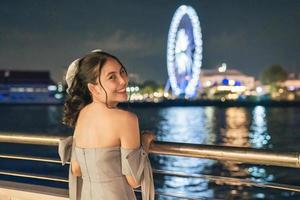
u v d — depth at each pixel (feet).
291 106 578.66
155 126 268.00
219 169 98.48
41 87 570.05
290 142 180.55
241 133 219.41
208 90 604.49
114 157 8.20
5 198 12.49
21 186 12.39
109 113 8.23
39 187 12.26
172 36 415.23
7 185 12.54
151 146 9.57
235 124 273.13
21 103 566.36
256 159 8.57
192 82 426.51
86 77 8.42
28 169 97.71
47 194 11.73
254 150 8.61
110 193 8.15
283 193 68.28
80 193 9.24
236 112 441.68
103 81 8.30
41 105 572.92
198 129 244.22
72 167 9.04
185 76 430.61
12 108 566.77
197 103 585.22
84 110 8.67
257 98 610.24
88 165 8.37
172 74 431.43
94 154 8.22
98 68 8.29
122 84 8.41
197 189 72.38
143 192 8.34
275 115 376.27
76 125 8.89
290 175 89.35
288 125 258.37
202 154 9.15
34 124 301.43
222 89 605.31
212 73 612.70
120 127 8.10
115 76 8.36
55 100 575.79
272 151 8.43
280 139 191.83
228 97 604.08
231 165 101.96
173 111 481.05
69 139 9.27
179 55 427.74
